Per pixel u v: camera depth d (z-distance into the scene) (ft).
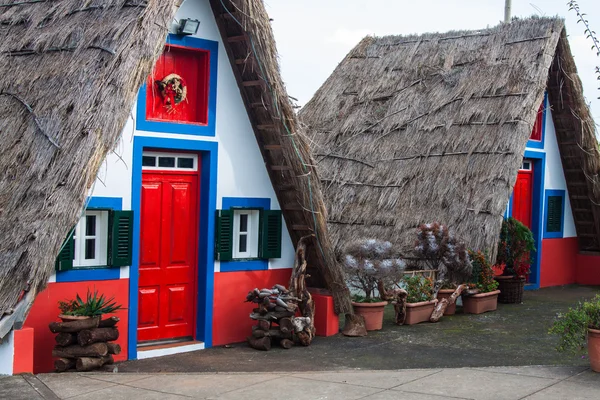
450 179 40.50
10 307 21.29
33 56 26.63
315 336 31.60
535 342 30.50
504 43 45.80
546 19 45.24
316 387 21.94
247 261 31.09
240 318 30.83
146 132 27.71
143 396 20.84
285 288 31.27
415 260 38.22
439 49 49.03
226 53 30.25
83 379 22.80
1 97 25.90
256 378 23.32
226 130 30.25
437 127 43.68
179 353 28.58
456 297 36.63
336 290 31.68
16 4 30.12
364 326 32.01
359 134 46.60
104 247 26.81
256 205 31.30
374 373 23.93
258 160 31.40
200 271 29.81
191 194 29.84
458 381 22.44
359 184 43.47
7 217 22.41
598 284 50.06
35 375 22.91
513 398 20.27
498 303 41.16
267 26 28.60
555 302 41.91
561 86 46.01
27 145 23.71
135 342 27.48
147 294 28.45
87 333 23.95
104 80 23.49
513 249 41.22
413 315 34.37
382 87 48.91
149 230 28.45
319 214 30.45
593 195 48.73
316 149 46.93
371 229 40.98
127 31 24.31
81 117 22.94
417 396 20.65
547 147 48.16
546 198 48.42
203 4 29.45
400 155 43.68
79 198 22.09
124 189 27.09
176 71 29.30
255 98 30.37
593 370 23.57
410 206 40.83
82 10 26.94
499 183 38.81
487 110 42.27
